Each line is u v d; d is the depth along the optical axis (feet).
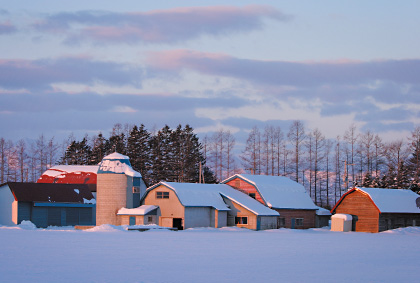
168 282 81.41
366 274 91.81
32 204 239.50
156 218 239.30
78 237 166.61
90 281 81.46
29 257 109.29
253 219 234.58
